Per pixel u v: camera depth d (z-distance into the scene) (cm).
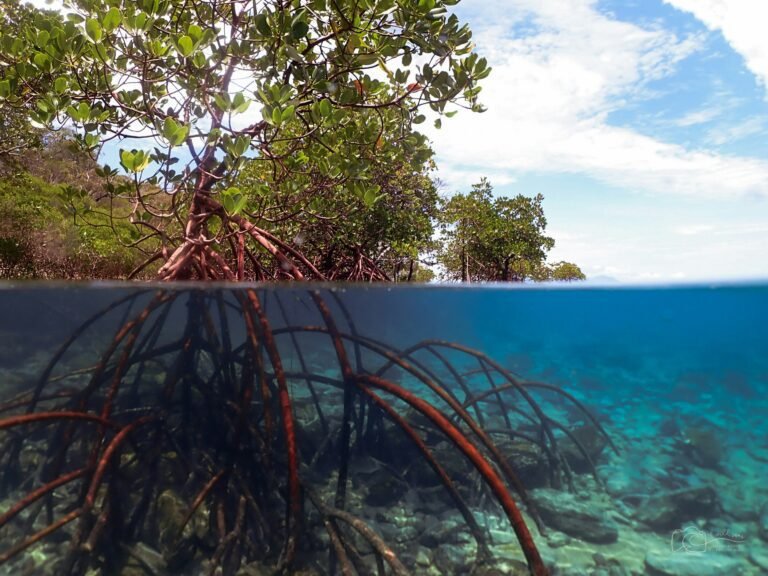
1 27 1064
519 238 2323
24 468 534
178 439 595
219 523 502
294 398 646
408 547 492
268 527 515
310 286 670
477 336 1072
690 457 781
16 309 649
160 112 767
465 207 2266
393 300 848
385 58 718
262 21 650
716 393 1105
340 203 1204
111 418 539
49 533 428
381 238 1512
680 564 490
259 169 1202
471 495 570
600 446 756
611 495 625
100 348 625
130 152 588
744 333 1026
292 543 462
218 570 466
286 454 498
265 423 557
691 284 765
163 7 648
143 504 513
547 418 734
